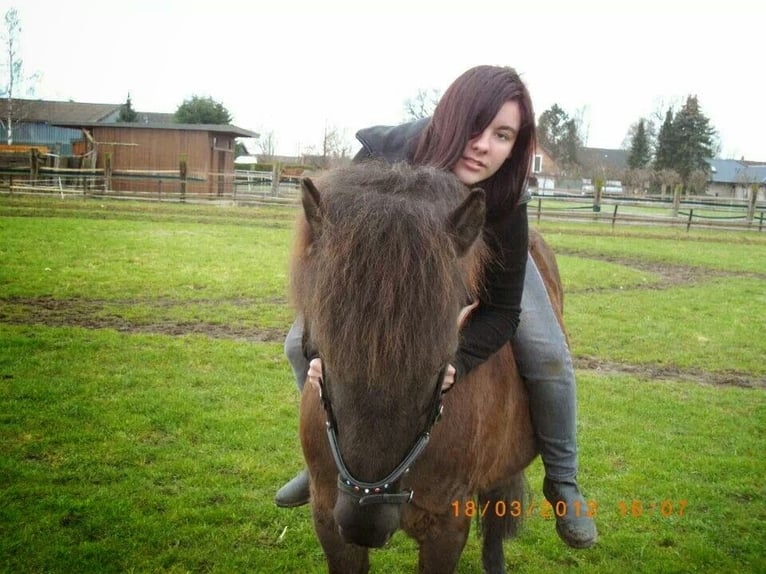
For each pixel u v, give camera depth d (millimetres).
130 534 3953
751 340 9422
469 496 2549
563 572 3902
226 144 30328
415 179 2018
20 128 52906
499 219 2443
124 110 50625
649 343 8961
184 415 5676
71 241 14180
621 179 60562
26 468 4582
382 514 2039
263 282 11195
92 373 6516
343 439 1974
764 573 3922
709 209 33594
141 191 27859
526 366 2910
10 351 6953
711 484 5000
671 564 3975
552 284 3504
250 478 4719
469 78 2383
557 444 3055
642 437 5809
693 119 66938
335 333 1783
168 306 9438
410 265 1769
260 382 6621
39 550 3727
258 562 3801
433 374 1888
